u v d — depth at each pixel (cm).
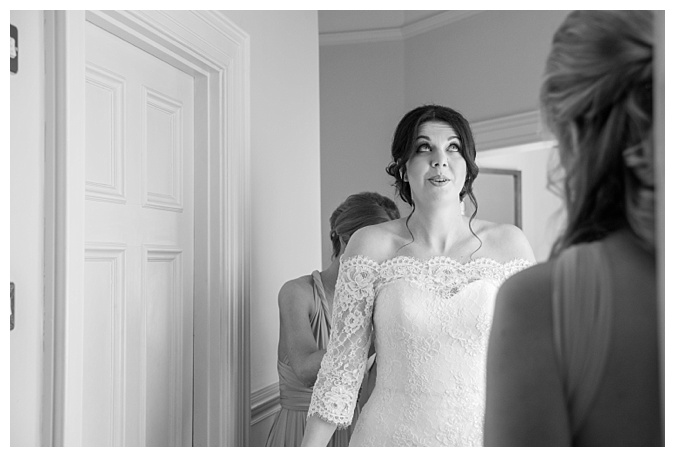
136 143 161
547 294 69
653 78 69
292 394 178
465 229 144
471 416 131
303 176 238
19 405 114
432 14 317
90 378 144
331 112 343
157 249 169
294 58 234
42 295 121
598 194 70
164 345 173
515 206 331
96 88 147
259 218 204
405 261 139
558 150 74
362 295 140
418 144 143
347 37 338
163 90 172
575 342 68
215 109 185
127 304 157
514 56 286
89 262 144
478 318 132
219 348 183
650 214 67
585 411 67
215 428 182
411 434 131
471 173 146
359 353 140
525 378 69
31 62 118
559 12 268
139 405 161
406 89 333
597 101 71
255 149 203
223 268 185
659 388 65
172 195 177
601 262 68
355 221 178
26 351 116
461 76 311
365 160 338
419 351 133
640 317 66
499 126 292
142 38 156
